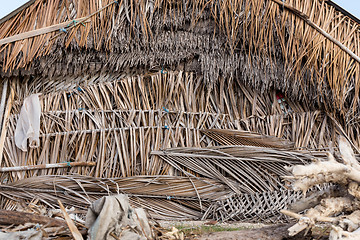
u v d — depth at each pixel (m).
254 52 5.76
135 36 5.54
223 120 5.98
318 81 5.63
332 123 6.05
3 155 5.32
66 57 5.46
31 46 5.23
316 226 4.29
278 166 5.51
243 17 5.60
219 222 5.20
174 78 5.97
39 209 4.16
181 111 5.84
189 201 5.51
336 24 5.86
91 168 5.42
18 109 5.57
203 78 6.04
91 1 5.48
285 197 5.27
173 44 5.72
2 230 2.92
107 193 5.31
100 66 5.68
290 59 5.69
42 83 5.73
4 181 5.25
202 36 5.76
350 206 3.21
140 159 5.57
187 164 5.57
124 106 5.73
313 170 3.05
